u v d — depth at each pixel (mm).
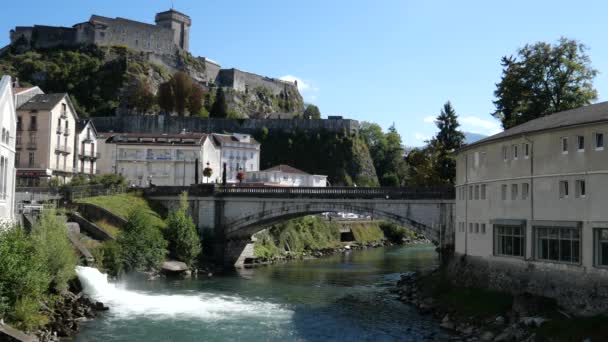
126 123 159000
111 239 63312
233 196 78438
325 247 108688
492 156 49844
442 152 83750
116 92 176125
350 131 170125
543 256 43281
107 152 115062
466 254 54062
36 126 94625
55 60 183625
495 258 48344
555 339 35188
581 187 40250
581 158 39938
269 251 90938
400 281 64938
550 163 42594
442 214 65625
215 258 77562
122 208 76125
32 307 37219
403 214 67500
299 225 105625
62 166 98812
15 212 57156
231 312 48219
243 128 167125
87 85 177375
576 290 39281
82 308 44969
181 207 77000
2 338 32531
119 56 188875
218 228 78938
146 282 61719
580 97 66375
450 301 48531
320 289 61344
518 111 68625
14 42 193875
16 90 100250
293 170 138500
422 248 120500
